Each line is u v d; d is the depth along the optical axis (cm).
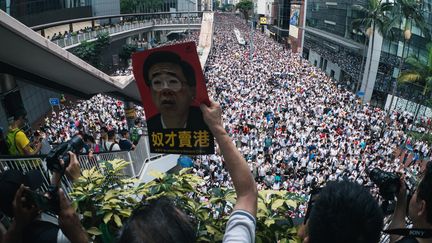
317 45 6112
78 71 908
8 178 245
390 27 3331
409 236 206
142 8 8806
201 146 282
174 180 403
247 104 3022
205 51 5631
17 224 221
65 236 223
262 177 1791
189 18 6888
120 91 1391
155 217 150
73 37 3862
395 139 2570
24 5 4178
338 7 5091
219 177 1662
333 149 2094
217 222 378
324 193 169
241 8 12431
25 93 2658
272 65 5172
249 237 190
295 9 7281
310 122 2620
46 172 492
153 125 282
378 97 4072
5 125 987
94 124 2208
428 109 3281
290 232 359
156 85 266
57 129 2145
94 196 400
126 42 6288
